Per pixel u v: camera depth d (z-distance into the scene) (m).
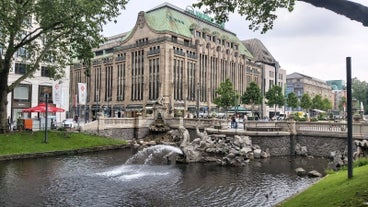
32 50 32.62
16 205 12.95
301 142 29.11
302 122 29.19
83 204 13.30
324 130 27.59
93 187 16.17
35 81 49.19
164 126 41.41
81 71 93.38
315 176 19.39
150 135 41.12
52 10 24.77
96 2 26.52
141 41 74.75
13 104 46.88
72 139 30.00
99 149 29.88
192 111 73.12
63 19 26.66
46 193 14.81
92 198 14.22
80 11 26.14
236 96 65.75
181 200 14.21
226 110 60.22
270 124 31.06
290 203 10.55
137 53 75.19
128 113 75.06
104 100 84.75
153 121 42.62
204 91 78.00
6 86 28.61
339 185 11.13
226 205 13.53
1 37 28.67
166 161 24.75
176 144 34.91
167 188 16.30
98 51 93.06
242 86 90.50
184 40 73.75
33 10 26.03
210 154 25.61
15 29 26.14
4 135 27.03
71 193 14.94
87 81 91.31
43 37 33.75
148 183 17.33
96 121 35.81
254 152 27.47
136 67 75.31
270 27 12.40
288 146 29.25
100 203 13.50
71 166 21.81
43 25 27.52
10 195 14.34
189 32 75.75
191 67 75.00
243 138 28.69
